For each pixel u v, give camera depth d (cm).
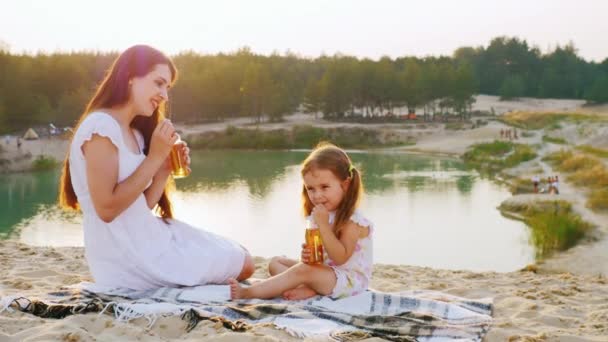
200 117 10012
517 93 13800
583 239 1936
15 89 8038
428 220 2567
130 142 402
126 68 393
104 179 374
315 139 7725
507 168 4450
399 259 1884
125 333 334
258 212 2816
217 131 8044
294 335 339
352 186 419
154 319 348
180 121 9700
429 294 468
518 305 490
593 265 1606
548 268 1614
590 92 12925
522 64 16050
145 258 400
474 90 10481
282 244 2152
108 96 395
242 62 11825
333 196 415
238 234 2325
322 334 343
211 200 3194
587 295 548
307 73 13238
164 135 383
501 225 2430
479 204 2959
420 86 9962
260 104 9562
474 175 4219
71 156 389
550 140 6088
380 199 3145
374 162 5281
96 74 10481
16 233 2388
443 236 2233
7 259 666
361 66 10256
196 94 9588
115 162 378
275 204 3041
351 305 404
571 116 7388
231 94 9694
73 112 8206
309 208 453
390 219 2602
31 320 348
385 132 7806
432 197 3206
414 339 351
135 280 406
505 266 1739
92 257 411
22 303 368
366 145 7550
